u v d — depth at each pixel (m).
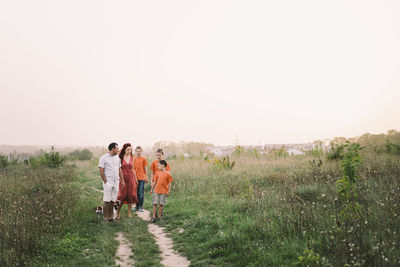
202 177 12.74
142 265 4.43
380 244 3.85
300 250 4.36
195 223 6.61
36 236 5.02
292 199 7.23
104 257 4.64
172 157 28.77
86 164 30.27
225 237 5.32
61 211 6.65
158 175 7.48
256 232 5.34
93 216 7.10
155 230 6.59
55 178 13.95
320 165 12.38
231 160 19.08
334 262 3.68
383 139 21.81
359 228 4.40
